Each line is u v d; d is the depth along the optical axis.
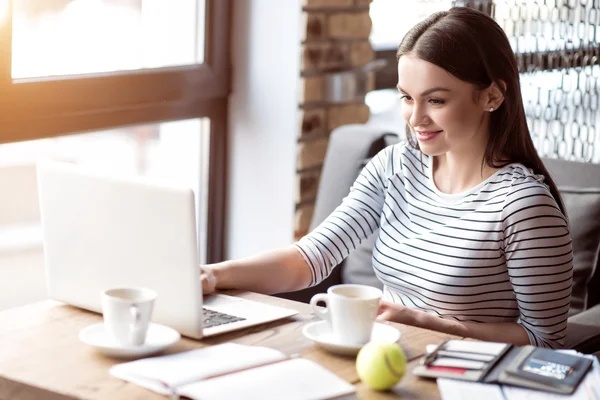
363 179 2.08
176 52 3.11
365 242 2.56
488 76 1.78
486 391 1.23
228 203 3.39
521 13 2.68
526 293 1.76
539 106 2.71
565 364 1.31
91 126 2.78
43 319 1.55
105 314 1.36
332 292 1.44
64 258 1.59
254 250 3.37
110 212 1.48
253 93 3.27
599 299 2.29
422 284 1.88
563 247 1.76
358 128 2.75
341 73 3.33
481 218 1.82
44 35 2.62
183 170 3.25
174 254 1.42
